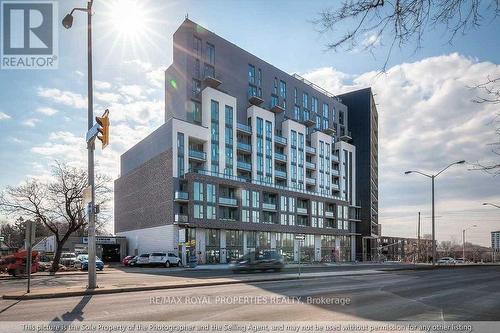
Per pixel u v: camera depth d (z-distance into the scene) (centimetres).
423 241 12600
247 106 7569
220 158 6644
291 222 7594
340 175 9638
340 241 9050
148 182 6744
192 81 6719
